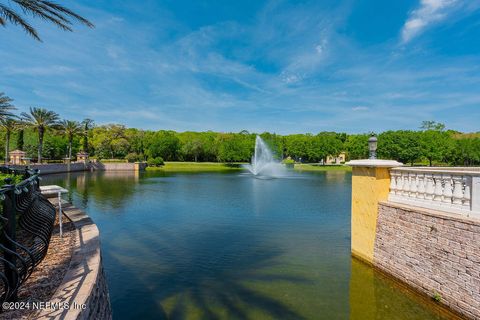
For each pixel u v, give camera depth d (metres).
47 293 3.55
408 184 6.41
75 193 21.64
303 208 16.11
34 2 8.15
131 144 68.19
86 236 5.82
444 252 5.21
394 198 6.75
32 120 41.34
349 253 8.73
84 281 3.75
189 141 73.94
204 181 32.44
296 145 75.19
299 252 8.89
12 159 40.88
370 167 7.34
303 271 7.46
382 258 6.82
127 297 6.21
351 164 7.79
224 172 49.59
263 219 13.37
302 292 6.39
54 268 4.32
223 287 6.64
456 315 4.93
